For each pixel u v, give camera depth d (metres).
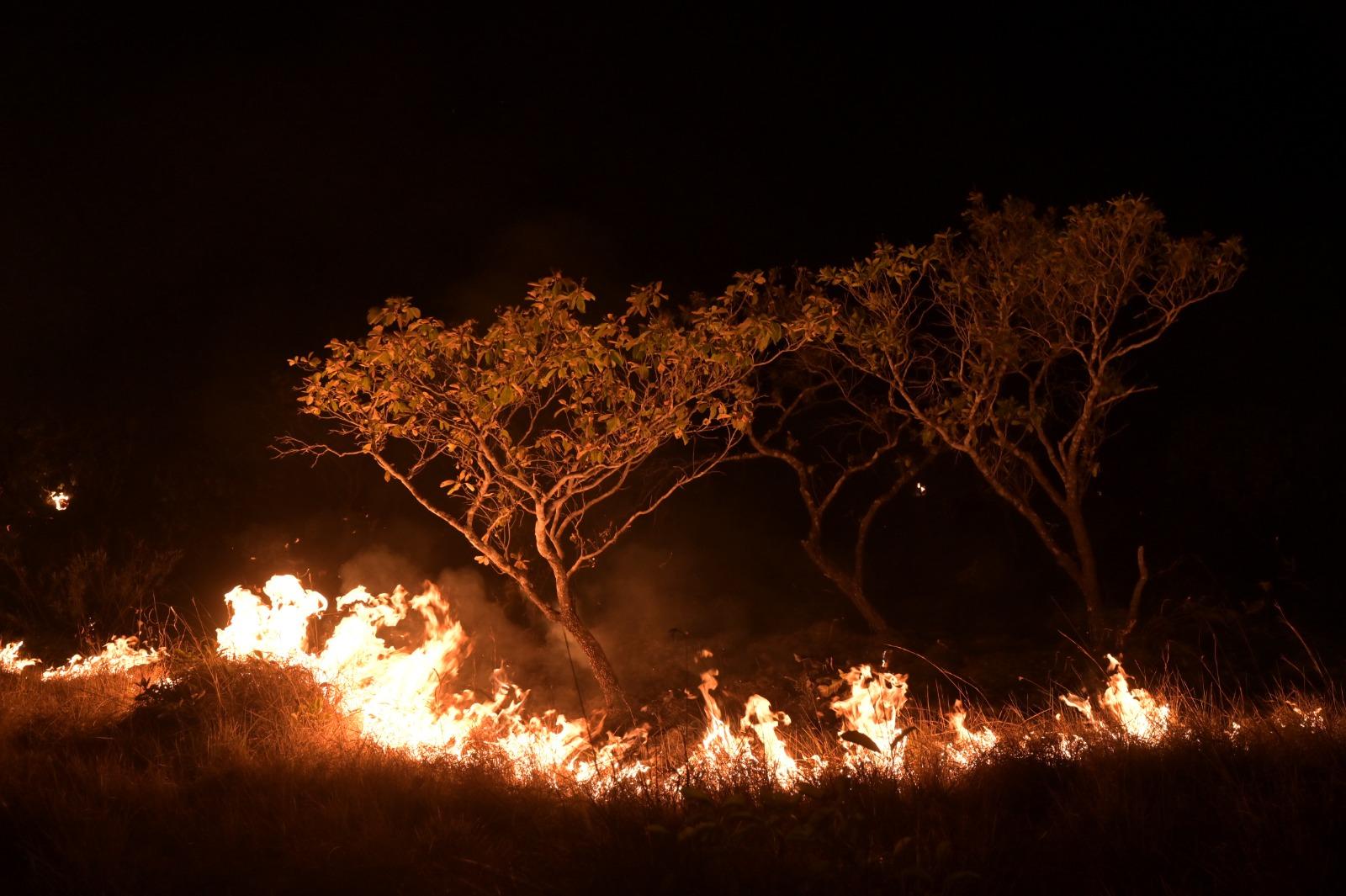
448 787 5.90
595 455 8.84
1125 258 10.30
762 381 12.62
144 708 7.40
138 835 5.12
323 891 4.55
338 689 8.17
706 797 4.70
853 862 4.28
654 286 8.88
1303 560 12.70
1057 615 12.65
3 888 4.49
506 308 8.90
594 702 10.10
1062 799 5.22
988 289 10.70
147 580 12.91
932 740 6.98
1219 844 4.37
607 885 4.34
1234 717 6.75
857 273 10.41
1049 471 14.86
